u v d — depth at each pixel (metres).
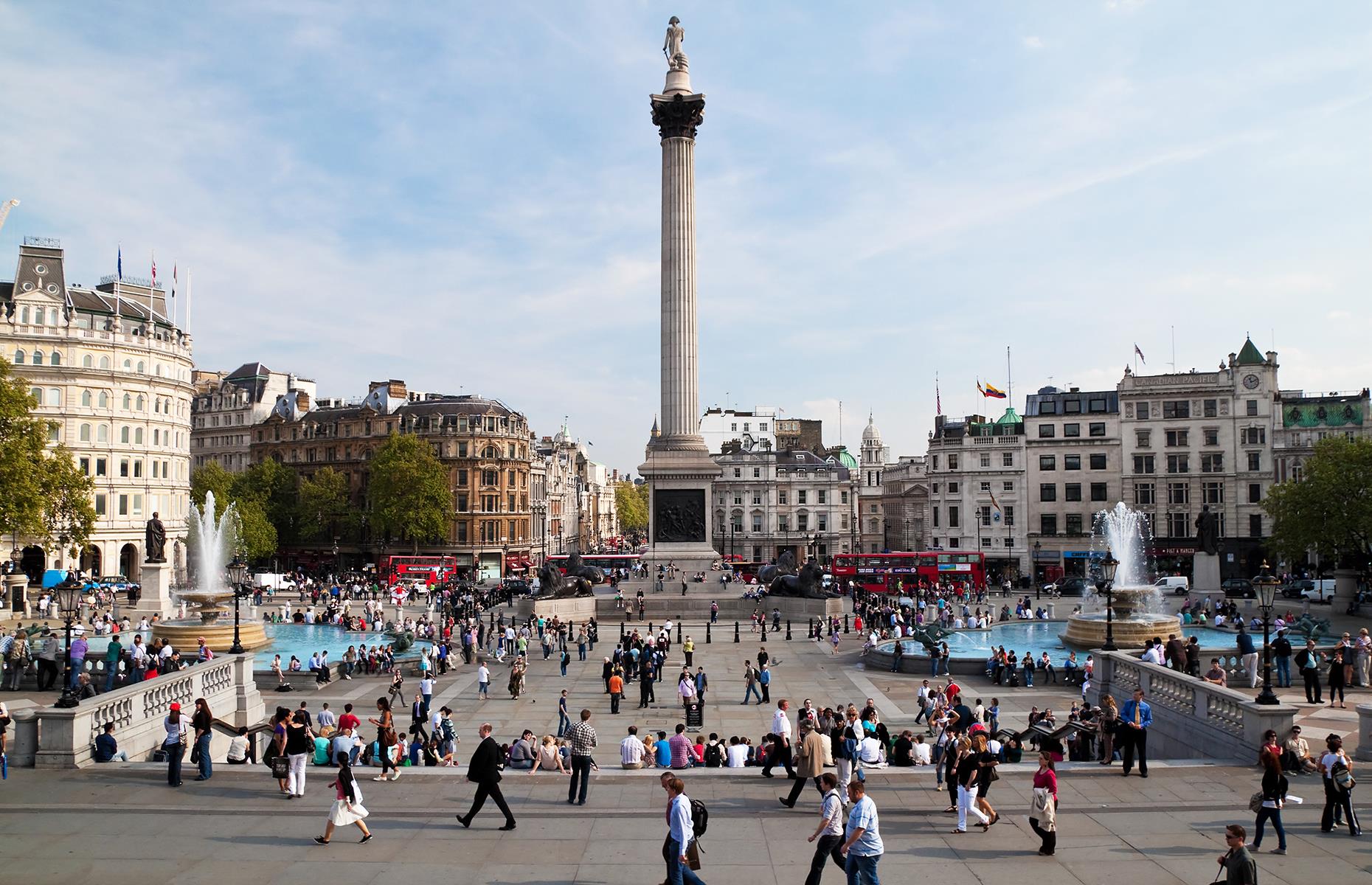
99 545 115.38
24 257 116.62
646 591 91.88
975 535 133.12
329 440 153.25
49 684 49.88
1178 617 63.12
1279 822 21.23
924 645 58.09
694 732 41.44
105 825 23.55
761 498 169.25
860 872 18.00
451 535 142.38
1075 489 129.75
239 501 131.12
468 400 150.38
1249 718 29.03
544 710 46.94
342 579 123.81
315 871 20.39
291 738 26.22
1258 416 121.88
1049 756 21.61
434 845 22.09
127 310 125.94
